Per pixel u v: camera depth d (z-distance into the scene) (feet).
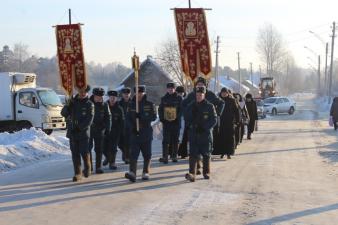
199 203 30.96
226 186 36.50
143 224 26.13
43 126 89.04
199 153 39.06
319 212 29.09
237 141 60.34
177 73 209.05
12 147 50.55
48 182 38.04
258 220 27.07
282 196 33.37
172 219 27.14
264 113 147.33
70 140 38.86
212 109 38.60
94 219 27.09
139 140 38.40
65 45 56.90
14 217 27.48
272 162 49.78
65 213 28.40
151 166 46.26
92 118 38.75
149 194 33.63
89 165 39.93
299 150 60.95
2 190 34.83
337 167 46.85
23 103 89.51
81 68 56.70
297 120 136.56
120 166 46.70
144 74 185.26
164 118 48.16
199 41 56.29
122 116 45.27
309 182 38.81
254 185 37.04
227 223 26.40
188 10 56.18
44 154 53.31
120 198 32.37
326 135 84.43
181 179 39.37
